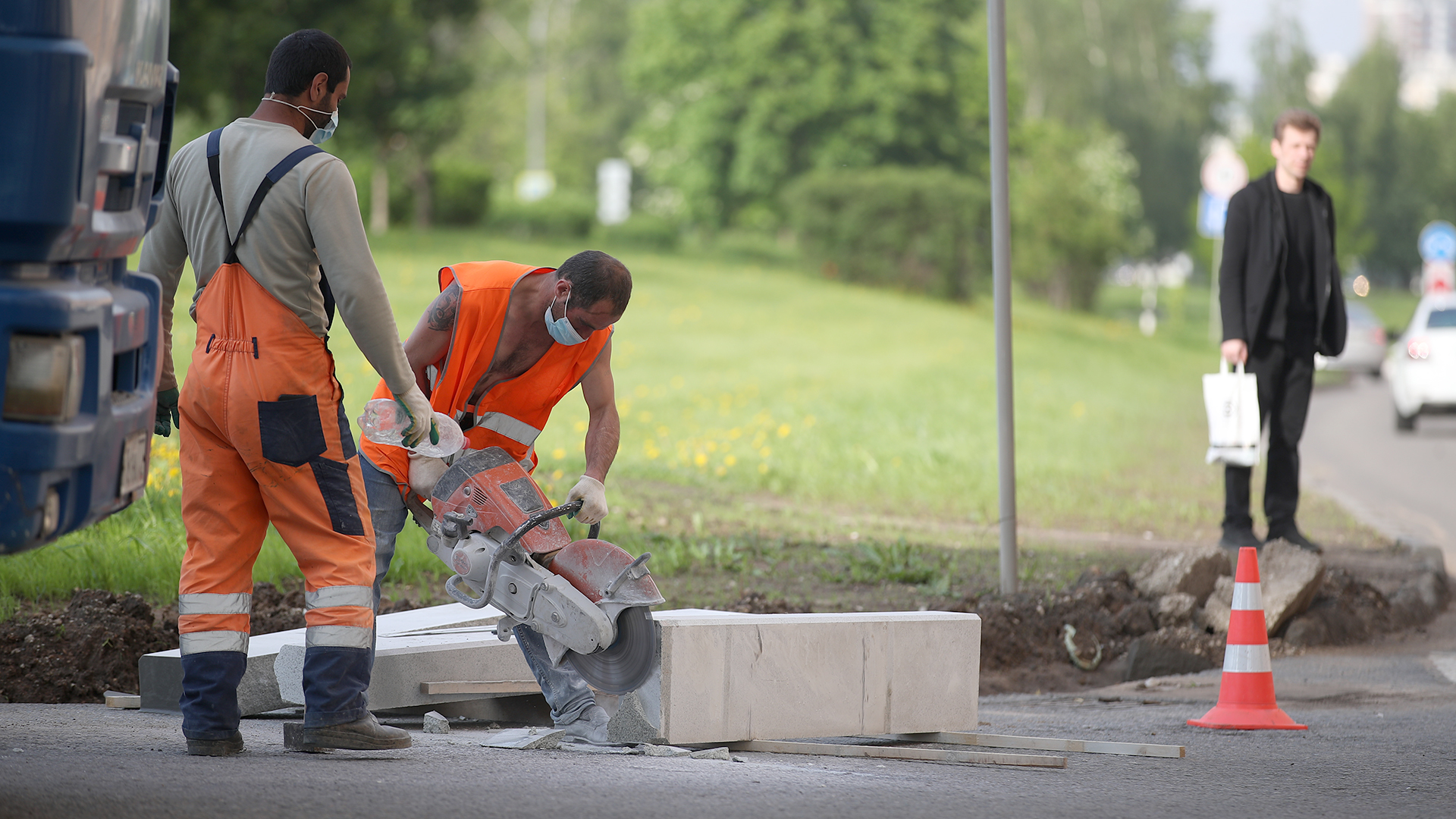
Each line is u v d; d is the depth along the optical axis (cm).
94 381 682
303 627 1438
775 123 10775
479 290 973
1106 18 15675
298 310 879
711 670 1030
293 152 873
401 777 851
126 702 1188
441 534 982
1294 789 955
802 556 2038
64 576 1519
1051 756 1041
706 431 3309
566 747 1016
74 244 679
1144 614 1706
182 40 5675
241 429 873
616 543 1972
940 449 3300
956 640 1161
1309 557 1823
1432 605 2028
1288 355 2070
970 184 8212
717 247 10100
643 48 11688
